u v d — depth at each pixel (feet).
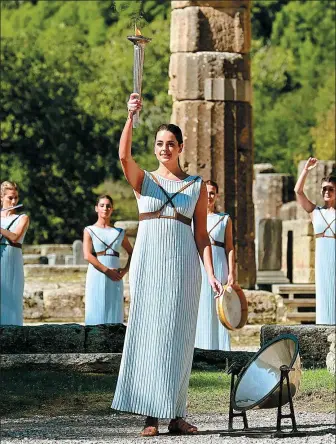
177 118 75.05
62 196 199.72
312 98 227.81
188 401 43.11
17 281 54.65
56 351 50.21
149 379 36.29
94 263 57.31
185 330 36.63
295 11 236.63
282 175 117.39
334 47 233.76
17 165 196.03
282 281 99.14
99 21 244.63
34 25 252.83
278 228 100.63
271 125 226.58
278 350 36.99
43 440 35.35
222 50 74.84
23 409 41.73
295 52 236.22
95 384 45.29
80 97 203.92
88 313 57.47
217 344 52.70
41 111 196.75
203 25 74.69
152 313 36.50
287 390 35.91
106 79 211.20
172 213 36.78
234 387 36.83
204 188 37.27
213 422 39.32
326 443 34.42
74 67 212.84
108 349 50.39
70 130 199.00
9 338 49.96
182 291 36.60
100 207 57.98
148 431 36.11
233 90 74.54
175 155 37.27
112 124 202.08
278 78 230.27
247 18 75.36
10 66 196.75
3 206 55.26
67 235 200.64
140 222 37.01
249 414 41.24
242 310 44.47
